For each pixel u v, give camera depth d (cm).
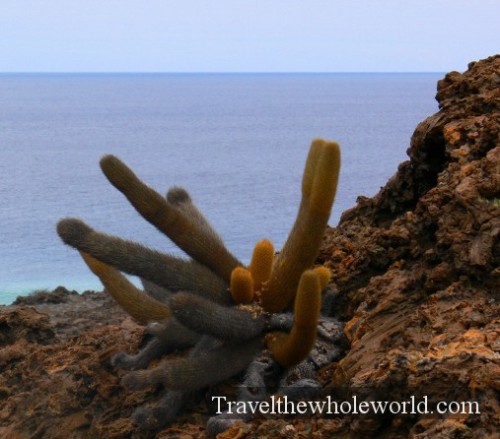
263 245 702
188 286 696
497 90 805
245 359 682
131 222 4231
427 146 836
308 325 648
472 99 813
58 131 17650
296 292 678
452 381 535
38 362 886
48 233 3934
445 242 688
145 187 694
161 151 11144
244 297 690
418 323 645
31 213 4756
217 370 677
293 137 14425
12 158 9981
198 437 666
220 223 4153
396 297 710
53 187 6294
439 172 839
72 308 1405
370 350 660
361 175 6506
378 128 16512
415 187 873
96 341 880
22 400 825
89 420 772
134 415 705
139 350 831
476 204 680
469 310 622
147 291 821
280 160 9219
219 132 16625
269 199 5244
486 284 651
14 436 794
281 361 679
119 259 693
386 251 786
